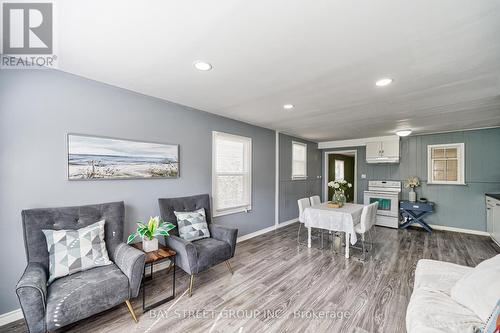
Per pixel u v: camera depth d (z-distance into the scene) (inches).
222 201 151.9
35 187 79.0
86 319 77.2
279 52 69.7
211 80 91.4
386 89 98.8
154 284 101.0
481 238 173.2
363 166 244.8
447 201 197.6
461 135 192.1
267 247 151.3
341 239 168.6
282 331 71.7
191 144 130.3
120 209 93.5
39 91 79.8
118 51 69.8
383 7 49.8
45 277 67.6
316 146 269.0
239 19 54.3
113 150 97.8
